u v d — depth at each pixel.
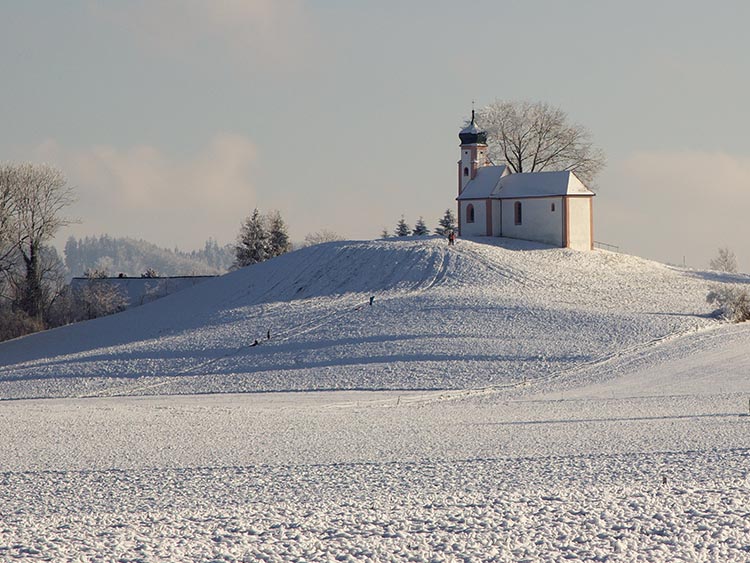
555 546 76.94
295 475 126.19
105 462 145.00
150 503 106.75
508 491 105.31
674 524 82.50
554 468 125.44
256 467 135.00
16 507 106.12
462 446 153.88
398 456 144.00
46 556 74.56
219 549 76.56
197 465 139.25
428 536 80.81
